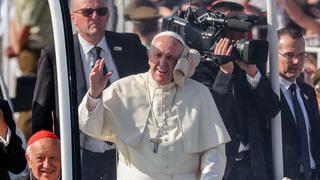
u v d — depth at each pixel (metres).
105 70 22.89
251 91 23.67
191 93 22.52
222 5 23.75
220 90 23.34
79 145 22.12
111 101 22.36
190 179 22.39
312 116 25.22
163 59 22.23
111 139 22.50
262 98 23.78
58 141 23.83
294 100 25.08
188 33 23.39
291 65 25.31
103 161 22.45
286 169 24.41
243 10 23.86
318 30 28.92
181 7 23.61
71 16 22.72
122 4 23.20
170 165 22.27
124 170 22.45
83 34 22.77
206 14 23.56
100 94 21.86
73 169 22.05
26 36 39.91
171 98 22.41
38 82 25.08
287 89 25.12
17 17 40.19
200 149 22.45
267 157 23.92
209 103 22.61
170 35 22.34
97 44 22.92
